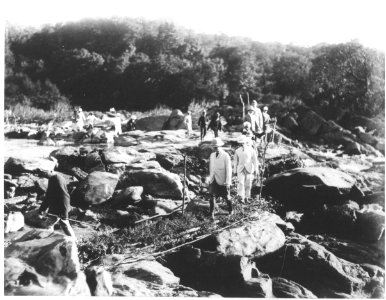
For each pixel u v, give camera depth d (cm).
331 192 1450
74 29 9438
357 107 4812
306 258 1073
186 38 9388
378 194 1505
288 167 1844
